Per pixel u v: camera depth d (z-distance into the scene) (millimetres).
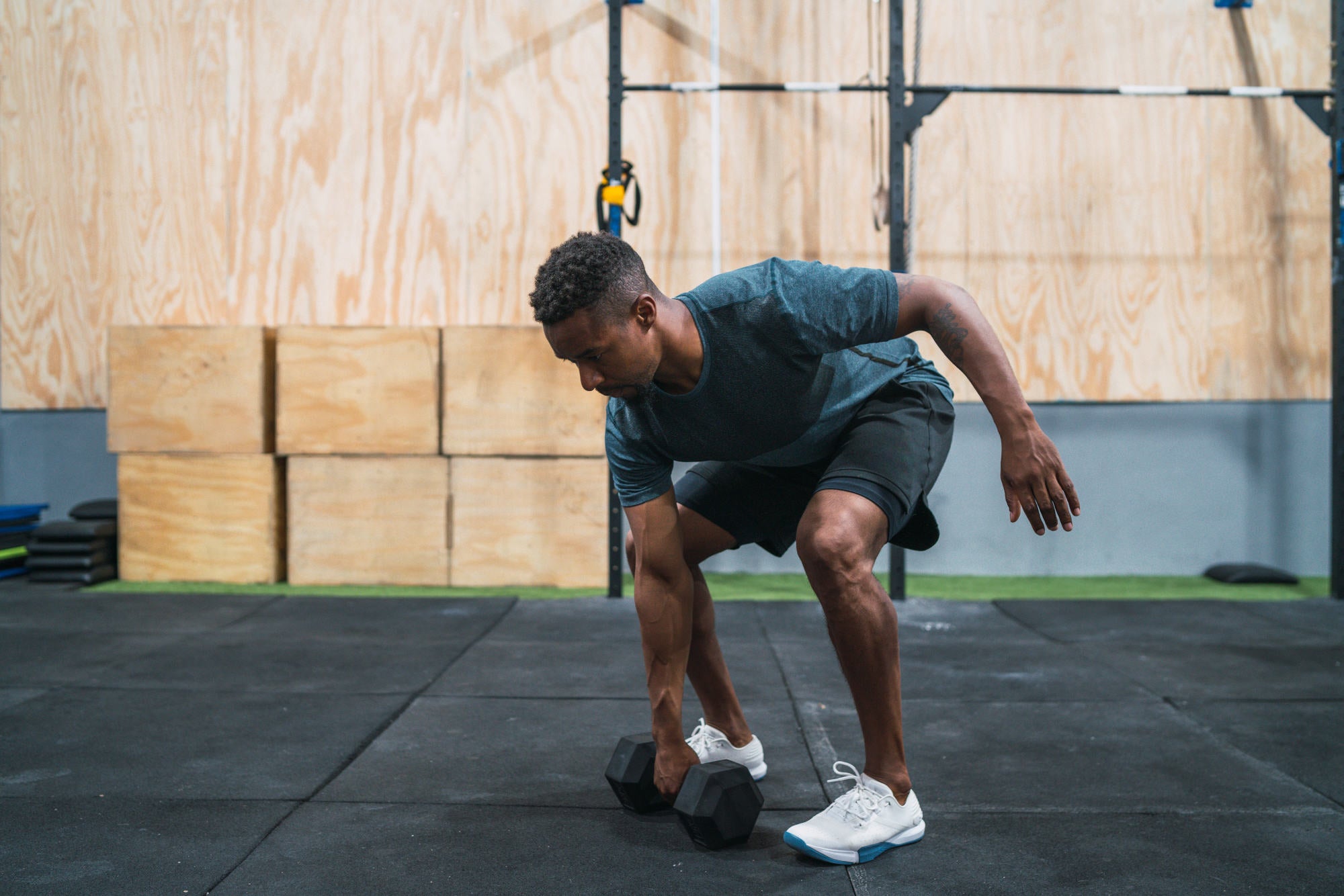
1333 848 1540
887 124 4219
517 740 2098
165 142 4328
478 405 3924
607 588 3893
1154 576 4254
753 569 4309
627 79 4250
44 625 3219
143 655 2826
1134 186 4223
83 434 4379
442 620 3318
